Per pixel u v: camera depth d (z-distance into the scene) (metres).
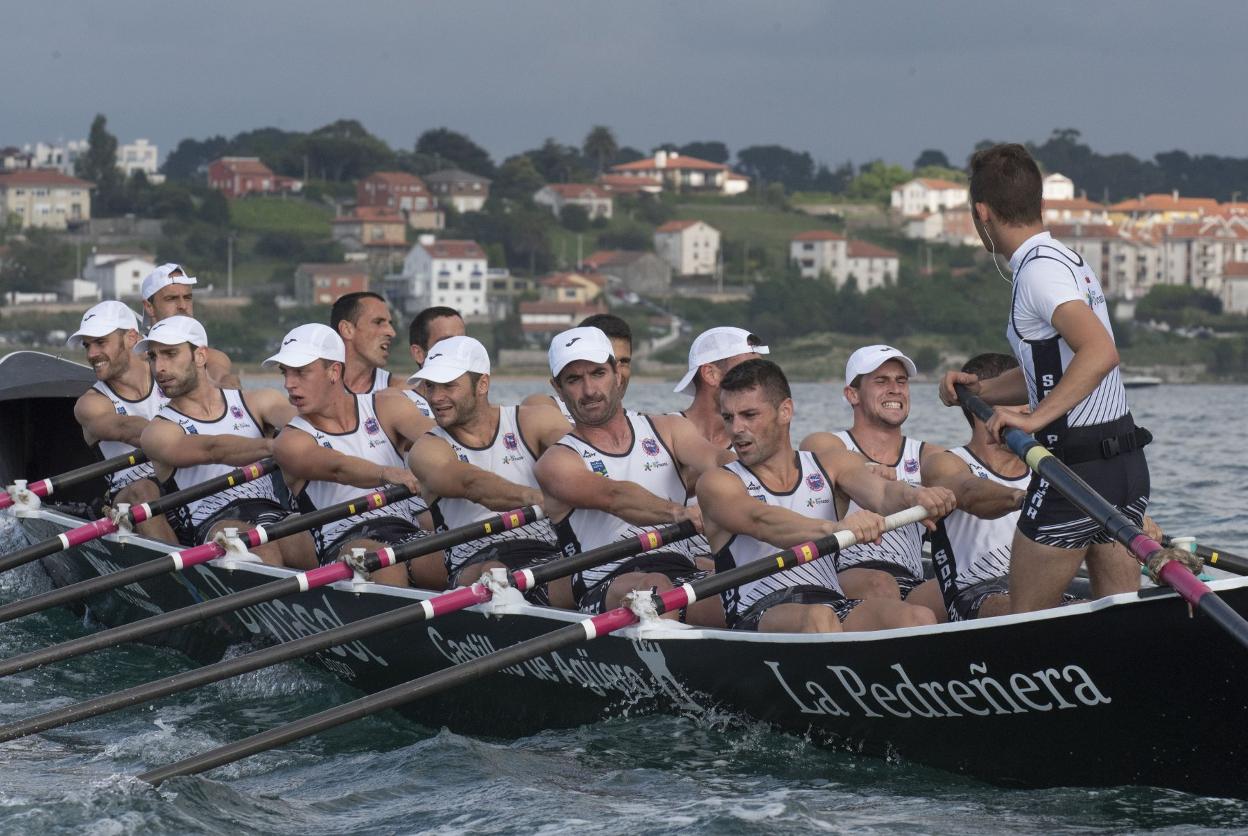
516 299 186.62
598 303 183.50
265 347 162.50
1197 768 8.48
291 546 13.87
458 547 12.30
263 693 12.59
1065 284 8.34
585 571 11.52
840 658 9.33
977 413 9.54
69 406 18.89
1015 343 8.67
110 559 14.80
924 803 8.90
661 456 11.58
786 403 10.30
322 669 12.68
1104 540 8.90
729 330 12.21
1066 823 8.44
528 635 10.64
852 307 182.88
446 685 9.60
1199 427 54.78
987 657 8.80
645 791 9.26
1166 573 7.89
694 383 12.38
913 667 9.08
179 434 14.34
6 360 18.50
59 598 12.15
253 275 190.75
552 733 10.86
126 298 179.62
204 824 8.77
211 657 13.90
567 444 11.40
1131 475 8.54
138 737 11.12
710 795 9.12
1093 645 8.43
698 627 10.02
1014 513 10.92
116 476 16.52
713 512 10.26
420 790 9.48
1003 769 9.11
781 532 9.99
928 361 172.62
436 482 11.90
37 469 18.81
